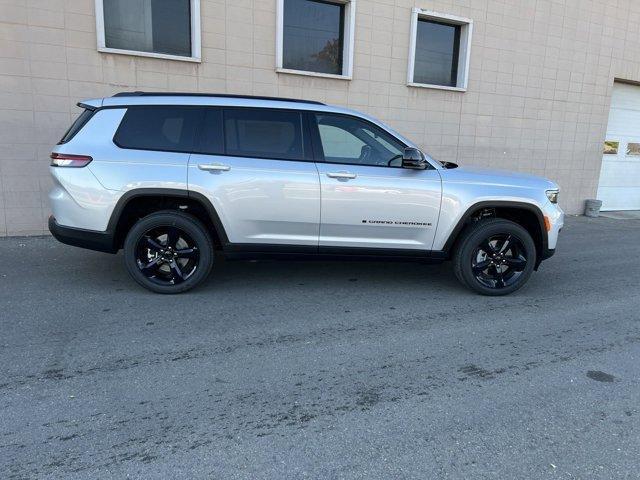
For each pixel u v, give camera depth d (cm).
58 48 712
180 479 242
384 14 921
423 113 1000
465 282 527
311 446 270
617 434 289
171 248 494
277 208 482
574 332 441
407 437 281
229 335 411
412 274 608
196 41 784
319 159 491
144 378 337
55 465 248
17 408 297
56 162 470
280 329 427
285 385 334
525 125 1133
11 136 713
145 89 769
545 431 291
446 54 1038
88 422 286
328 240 499
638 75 1273
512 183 516
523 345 410
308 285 552
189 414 297
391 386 336
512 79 1091
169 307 470
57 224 480
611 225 1113
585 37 1165
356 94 927
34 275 560
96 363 356
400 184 493
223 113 486
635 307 515
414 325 446
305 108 496
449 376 353
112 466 249
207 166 471
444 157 1048
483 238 514
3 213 731
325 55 919
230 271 596
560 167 1210
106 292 507
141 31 771
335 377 346
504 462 262
